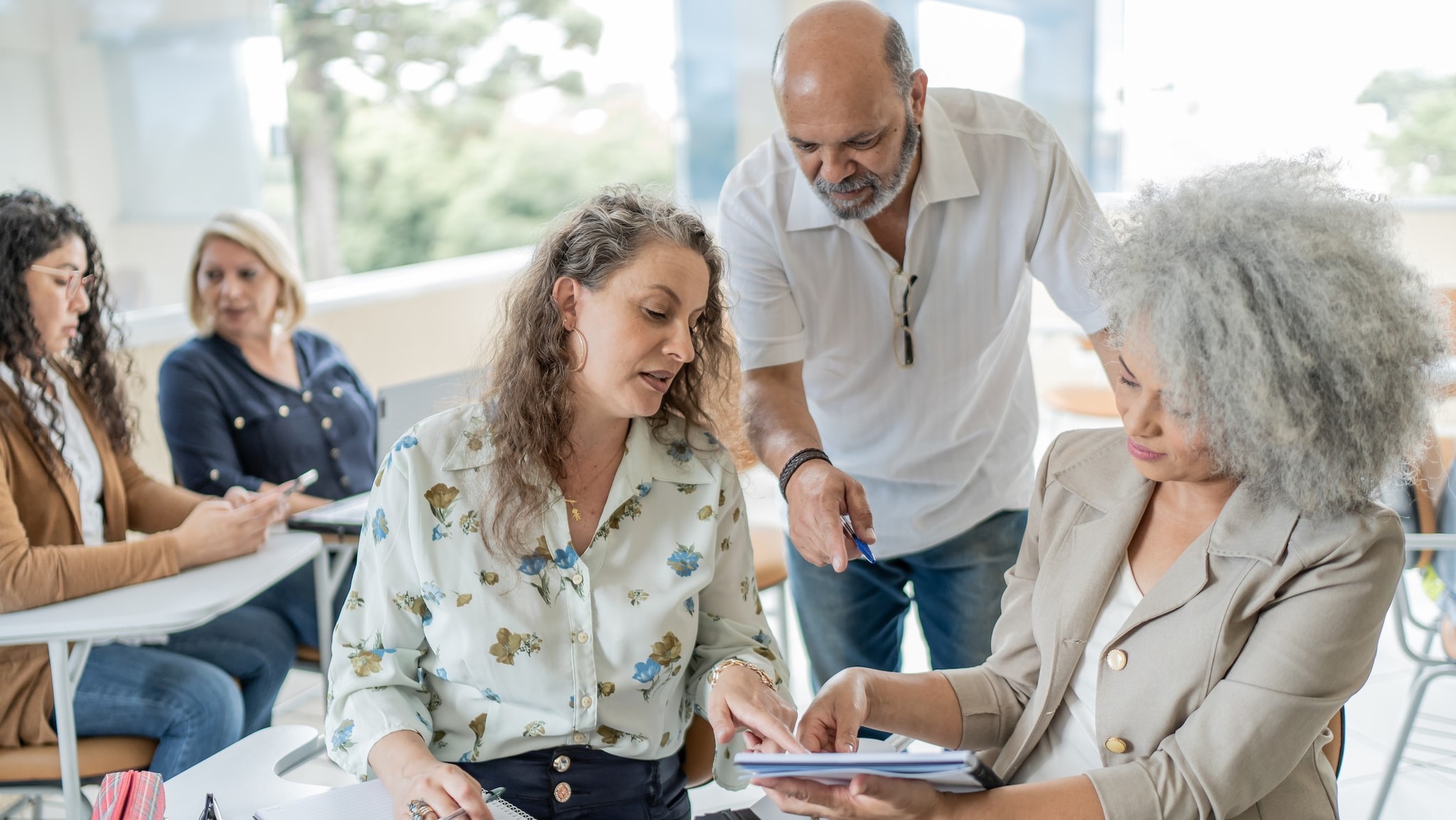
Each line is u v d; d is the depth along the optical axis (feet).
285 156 12.55
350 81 32.91
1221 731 3.45
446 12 33.42
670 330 4.27
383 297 13.53
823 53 5.14
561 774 4.40
